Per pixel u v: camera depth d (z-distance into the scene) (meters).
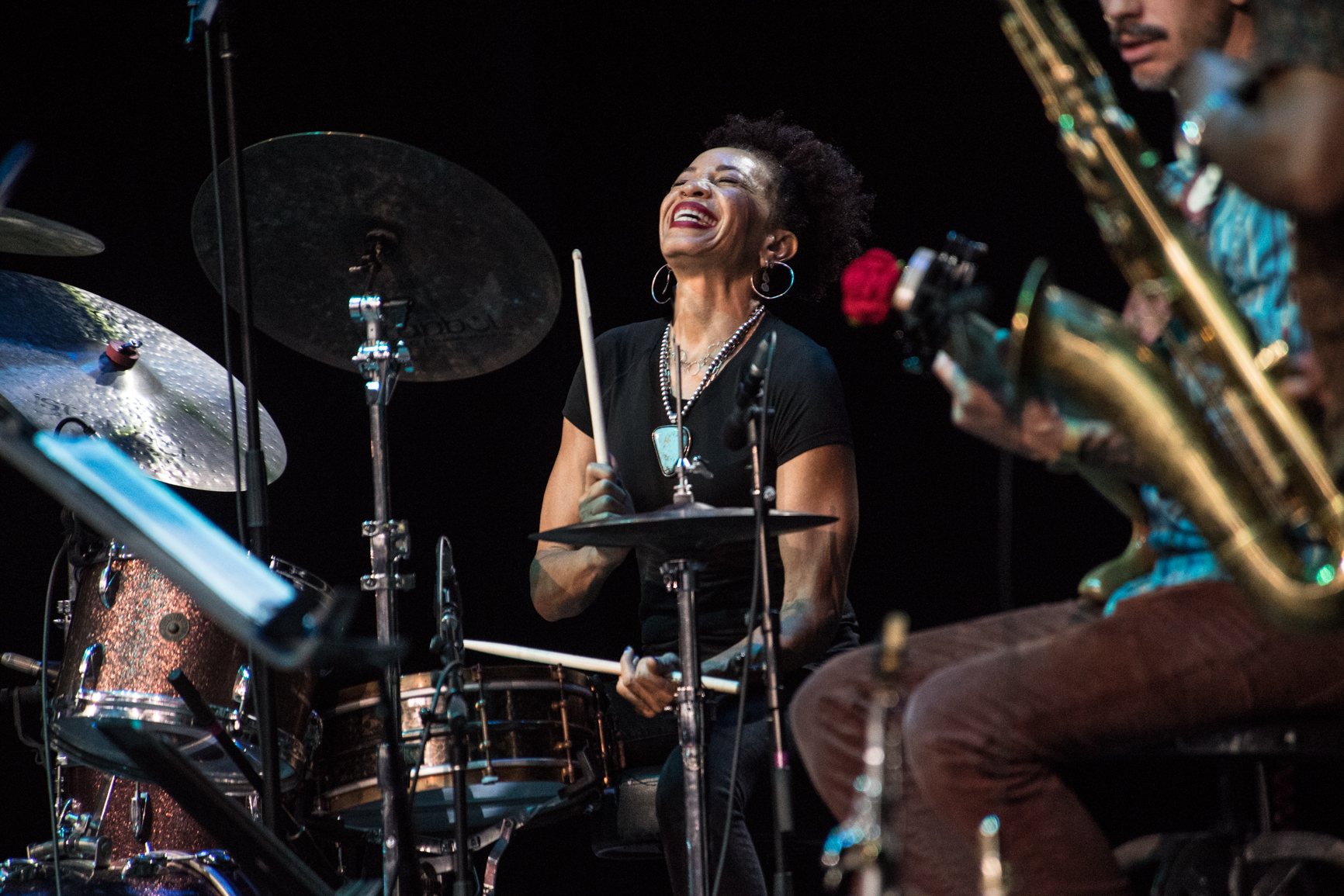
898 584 13.51
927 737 5.50
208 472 10.46
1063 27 5.50
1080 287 12.75
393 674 8.42
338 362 11.02
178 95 13.73
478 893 10.33
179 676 8.09
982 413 5.29
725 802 8.77
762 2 14.34
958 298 5.04
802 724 6.60
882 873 4.03
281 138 9.30
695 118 14.65
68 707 9.02
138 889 9.03
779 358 10.31
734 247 10.59
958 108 13.41
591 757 9.28
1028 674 5.46
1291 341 5.26
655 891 14.09
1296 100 4.39
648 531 7.56
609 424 10.73
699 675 7.77
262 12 13.98
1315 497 4.68
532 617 14.52
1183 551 5.84
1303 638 5.22
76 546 9.57
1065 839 5.36
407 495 14.38
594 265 15.02
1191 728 5.39
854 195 11.88
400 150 9.34
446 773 8.75
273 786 8.07
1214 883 5.80
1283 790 5.92
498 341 10.80
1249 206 5.52
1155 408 4.79
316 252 10.25
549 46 14.95
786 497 9.84
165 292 13.70
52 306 10.73
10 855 12.33
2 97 13.05
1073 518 13.02
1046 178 12.99
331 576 14.07
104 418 10.22
